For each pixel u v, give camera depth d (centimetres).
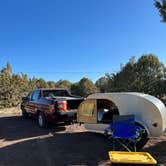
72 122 1104
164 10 1007
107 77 3934
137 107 774
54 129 1098
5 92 2259
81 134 986
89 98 945
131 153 594
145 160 540
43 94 1231
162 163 634
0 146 828
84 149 775
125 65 3781
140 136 745
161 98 2731
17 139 924
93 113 927
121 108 806
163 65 3600
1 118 1527
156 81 3008
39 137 946
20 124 1268
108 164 640
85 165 635
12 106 2336
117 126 716
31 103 1276
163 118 745
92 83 6225
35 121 1362
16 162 665
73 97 1220
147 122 755
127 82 3581
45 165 638
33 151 762
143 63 3616
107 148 781
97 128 916
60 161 667
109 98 853
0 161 675
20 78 2714
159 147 779
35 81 4325
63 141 877
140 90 3170
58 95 1293
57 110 1055
